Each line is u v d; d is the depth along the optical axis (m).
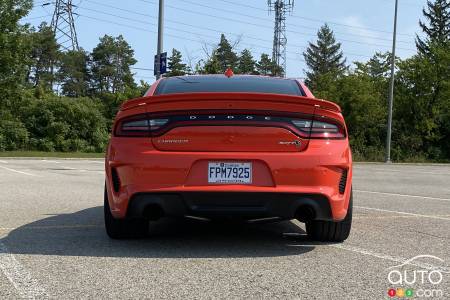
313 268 4.26
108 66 95.75
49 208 7.33
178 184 4.49
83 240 5.19
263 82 5.51
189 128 4.54
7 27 28.58
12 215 6.67
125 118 4.68
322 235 5.17
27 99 34.91
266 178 4.51
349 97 38.25
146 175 4.50
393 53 32.47
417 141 39.28
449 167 27.34
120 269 4.17
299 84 5.57
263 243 5.16
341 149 4.66
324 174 4.55
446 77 39.16
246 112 4.56
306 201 4.52
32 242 5.08
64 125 35.00
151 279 3.92
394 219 6.75
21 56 29.36
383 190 10.96
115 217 4.74
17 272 4.07
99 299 3.49
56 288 3.70
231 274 4.07
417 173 19.28
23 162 21.81
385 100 40.53
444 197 9.58
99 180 12.12
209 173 4.50
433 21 70.81
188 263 4.37
